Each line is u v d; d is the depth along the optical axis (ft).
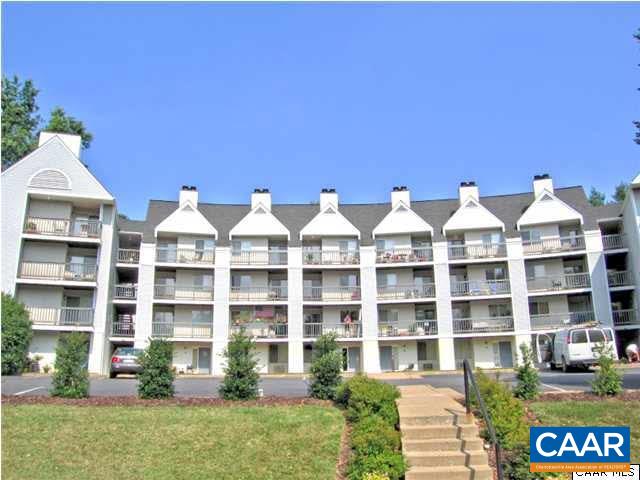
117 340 128.98
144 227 139.85
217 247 140.05
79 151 130.82
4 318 102.32
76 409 43.32
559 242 138.21
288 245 142.41
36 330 116.26
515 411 39.04
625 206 136.05
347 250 144.25
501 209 148.77
